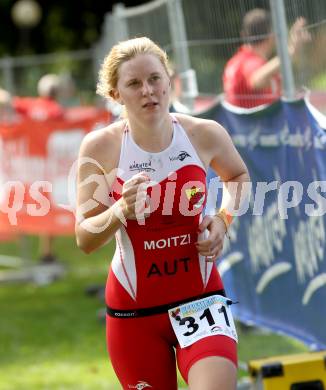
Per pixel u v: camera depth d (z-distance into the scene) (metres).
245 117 14.41
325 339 12.29
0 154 25.30
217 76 16.52
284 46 13.20
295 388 10.98
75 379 16.41
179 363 9.70
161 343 10.02
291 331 13.52
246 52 15.37
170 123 10.00
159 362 10.02
